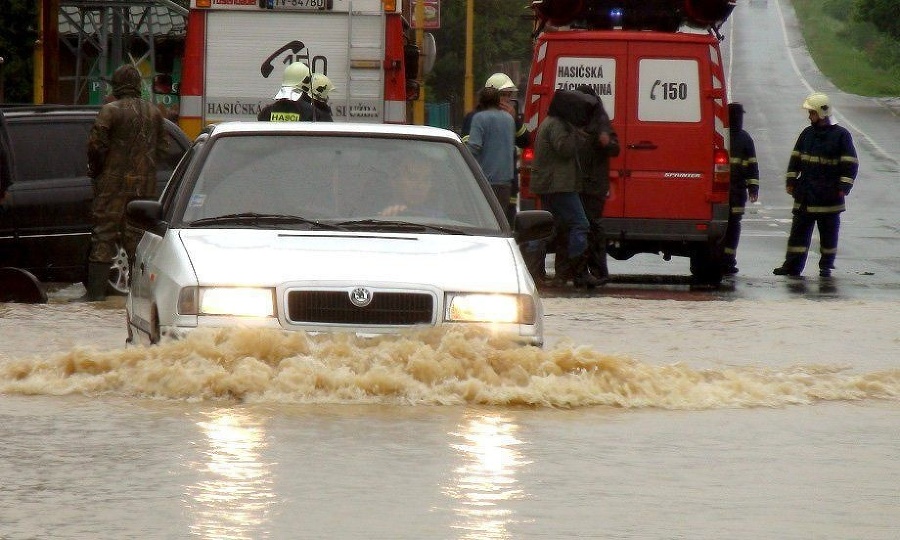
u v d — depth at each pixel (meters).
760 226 80.88
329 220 22.97
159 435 17.89
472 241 22.64
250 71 53.94
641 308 37.12
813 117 53.19
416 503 14.70
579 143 46.06
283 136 24.30
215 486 15.26
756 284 49.53
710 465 17.08
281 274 21.08
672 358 27.48
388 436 18.08
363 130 24.55
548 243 48.75
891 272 55.34
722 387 22.80
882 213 90.75
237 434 18.00
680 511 14.70
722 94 47.72
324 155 23.98
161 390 20.67
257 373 20.58
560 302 38.66
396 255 21.75
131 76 38.66
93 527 13.57
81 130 41.19
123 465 16.22
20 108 40.91
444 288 21.20
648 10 52.78
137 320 24.25
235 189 23.42
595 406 21.06
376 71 54.28
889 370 25.53
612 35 47.97
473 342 21.08
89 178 40.47
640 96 47.94
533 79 48.72
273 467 16.22
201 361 20.70
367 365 20.72
